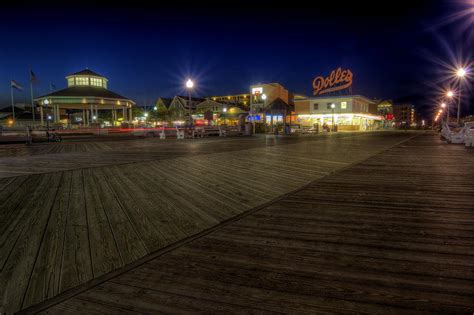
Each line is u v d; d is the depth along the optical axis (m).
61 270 2.67
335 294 2.24
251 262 2.79
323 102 50.34
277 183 6.51
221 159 10.77
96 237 3.46
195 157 11.38
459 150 14.30
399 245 3.15
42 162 9.97
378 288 2.32
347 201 4.93
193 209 4.57
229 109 47.06
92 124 44.62
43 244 3.26
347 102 48.12
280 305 2.11
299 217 4.12
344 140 22.88
